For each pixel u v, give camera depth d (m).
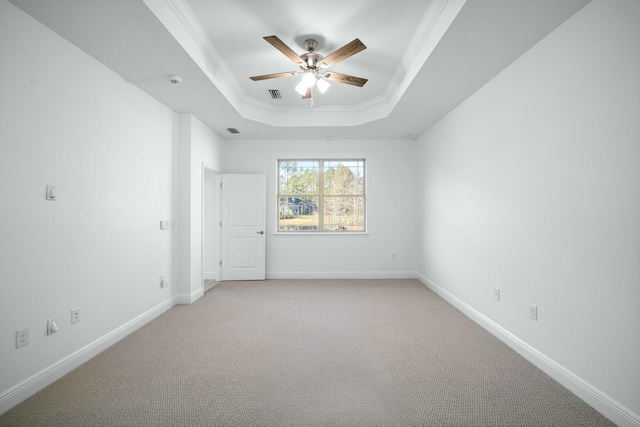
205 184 5.66
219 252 5.46
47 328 2.15
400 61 3.24
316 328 3.18
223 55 3.13
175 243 4.04
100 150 2.69
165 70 2.86
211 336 2.98
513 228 2.72
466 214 3.63
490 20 2.13
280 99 4.35
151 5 2.03
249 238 5.50
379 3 2.35
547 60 2.30
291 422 1.73
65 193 2.32
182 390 2.05
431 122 4.57
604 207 1.84
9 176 1.90
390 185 5.64
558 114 2.19
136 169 3.23
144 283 3.37
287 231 5.73
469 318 3.49
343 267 5.65
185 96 3.51
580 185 2.00
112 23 2.14
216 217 5.47
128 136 3.09
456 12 2.08
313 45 2.86
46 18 2.07
